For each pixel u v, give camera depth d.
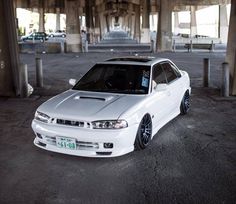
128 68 6.82
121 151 5.41
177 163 5.55
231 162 5.60
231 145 6.44
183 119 8.32
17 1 54.97
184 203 4.28
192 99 10.81
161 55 27.84
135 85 6.47
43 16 77.75
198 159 5.73
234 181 4.89
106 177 5.04
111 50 34.50
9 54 11.20
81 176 5.09
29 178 5.05
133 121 5.51
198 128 7.56
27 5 56.66
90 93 6.39
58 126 5.42
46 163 5.59
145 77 6.56
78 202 4.31
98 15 67.44
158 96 6.57
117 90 6.46
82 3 52.25
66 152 5.40
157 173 5.17
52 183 4.87
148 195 4.48
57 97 6.31
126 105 5.70
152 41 32.03
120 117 5.32
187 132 7.25
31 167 5.45
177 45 42.16
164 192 4.57
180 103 8.21
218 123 7.98
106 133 5.21
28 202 4.33
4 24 11.02
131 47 39.28
